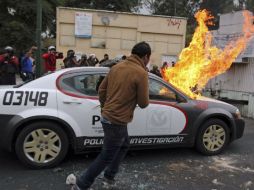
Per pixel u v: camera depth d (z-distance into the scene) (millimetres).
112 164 4871
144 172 5652
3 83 9359
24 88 5582
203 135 6570
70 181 5059
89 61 13648
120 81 4332
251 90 12398
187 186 5145
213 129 6648
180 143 6363
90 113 5699
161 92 6234
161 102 6160
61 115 5574
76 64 12172
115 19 21531
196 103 6469
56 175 5414
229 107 6836
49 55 11734
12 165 5820
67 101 5613
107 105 4414
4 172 5492
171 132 6234
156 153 6703
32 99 5516
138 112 5961
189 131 6375
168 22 22156
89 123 5707
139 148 6109
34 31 32281
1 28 31828
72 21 20969
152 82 6176
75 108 5645
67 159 6160
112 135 4383
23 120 5422
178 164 6113
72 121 5621
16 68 9562
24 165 5637
